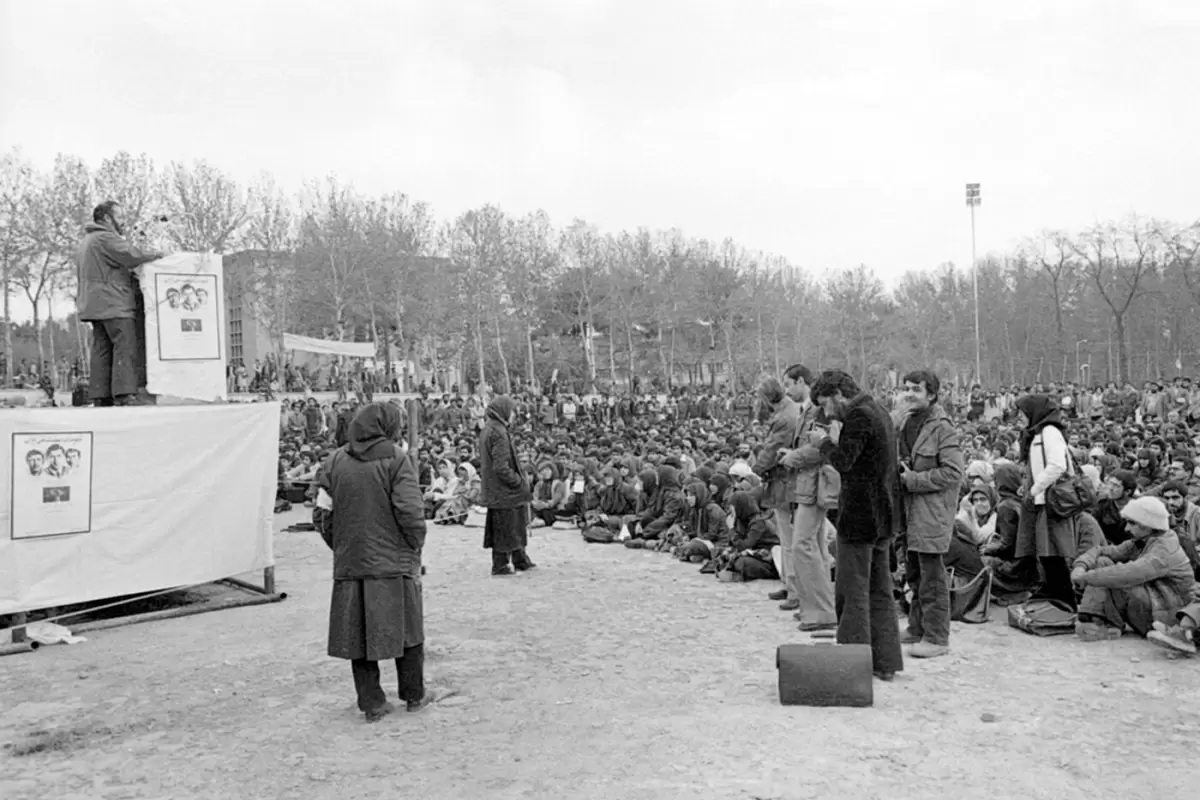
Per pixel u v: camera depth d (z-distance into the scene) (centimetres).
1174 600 698
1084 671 638
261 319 6066
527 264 6494
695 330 7462
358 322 6206
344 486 561
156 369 965
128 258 949
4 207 4706
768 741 510
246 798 463
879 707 567
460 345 6431
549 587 1013
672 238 7725
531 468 1672
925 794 439
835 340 7575
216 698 636
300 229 5759
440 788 465
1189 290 6134
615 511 1439
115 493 880
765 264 8475
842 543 606
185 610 923
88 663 742
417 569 583
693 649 727
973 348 7762
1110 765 473
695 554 1162
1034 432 784
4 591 803
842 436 596
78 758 527
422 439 2591
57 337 7125
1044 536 777
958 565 803
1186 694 585
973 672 638
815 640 748
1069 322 7412
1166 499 959
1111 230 8881
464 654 734
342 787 472
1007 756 486
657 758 493
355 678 576
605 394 4878
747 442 1973
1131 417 3538
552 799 445
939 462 669
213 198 5153
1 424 811
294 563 1277
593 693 620
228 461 964
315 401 3531
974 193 5819
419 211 6091
